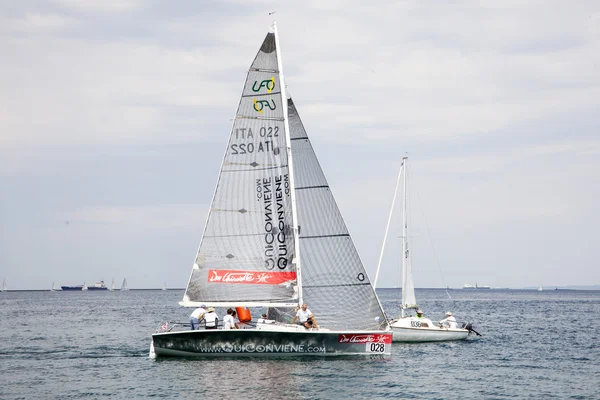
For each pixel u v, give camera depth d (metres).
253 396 34.22
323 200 45.06
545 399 35.62
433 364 46.28
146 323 96.88
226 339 41.97
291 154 44.47
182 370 40.09
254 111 44.59
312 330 42.09
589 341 65.38
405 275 71.31
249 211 44.38
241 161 44.47
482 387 38.50
